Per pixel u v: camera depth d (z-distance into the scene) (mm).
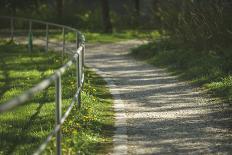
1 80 16641
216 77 15977
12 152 9094
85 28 44125
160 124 11172
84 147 9133
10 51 25469
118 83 16812
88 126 10578
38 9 44719
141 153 9031
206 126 10938
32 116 11734
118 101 13773
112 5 60531
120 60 23938
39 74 17859
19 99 5539
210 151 9133
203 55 19750
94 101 13344
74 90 14469
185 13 22562
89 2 58438
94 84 16453
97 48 30297
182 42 22438
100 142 9734
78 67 11570
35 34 35844
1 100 13453
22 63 20812
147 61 23016
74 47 28344
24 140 9797
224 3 20609
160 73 18922
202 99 13758
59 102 7621
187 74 17656
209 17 20516
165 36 24719
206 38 20391
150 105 13219
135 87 16000
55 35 35594
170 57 21547
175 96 14336
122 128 10820
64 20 44875
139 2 52219
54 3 52188
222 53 19094
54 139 9430
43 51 25719
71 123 10344
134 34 39125
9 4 38844
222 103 13133
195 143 9656
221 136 10141
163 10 24547
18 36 34281
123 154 8984
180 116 11898
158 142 9750
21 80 16562
